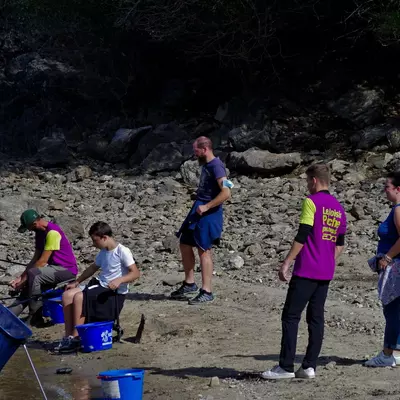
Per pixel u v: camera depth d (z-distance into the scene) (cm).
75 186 3491
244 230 2562
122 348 1546
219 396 1193
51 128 4444
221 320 1680
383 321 1616
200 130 3900
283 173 3412
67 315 1577
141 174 3691
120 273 1579
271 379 1234
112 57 4319
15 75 4566
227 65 3919
